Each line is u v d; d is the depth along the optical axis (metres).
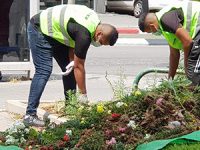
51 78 14.29
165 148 6.07
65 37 8.89
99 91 12.84
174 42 8.37
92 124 6.75
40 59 9.16
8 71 14.31
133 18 30.45
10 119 9.95
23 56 13.69
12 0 13.46
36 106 9.18
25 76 14.28
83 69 8.70
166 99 6.79
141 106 6.77
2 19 13.49
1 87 13.23
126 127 6.46
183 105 6.80
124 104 6.88
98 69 16.44
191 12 8.21
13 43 13.61
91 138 6.34
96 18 8.59
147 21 8.29
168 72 8.67
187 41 8.05
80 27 8.55
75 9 8.77
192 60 8.09
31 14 13.34
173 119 6.57
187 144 6.15
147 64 17.53
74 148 6.26
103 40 8.50
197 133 6.23
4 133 6.88
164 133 6.34
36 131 6.80
